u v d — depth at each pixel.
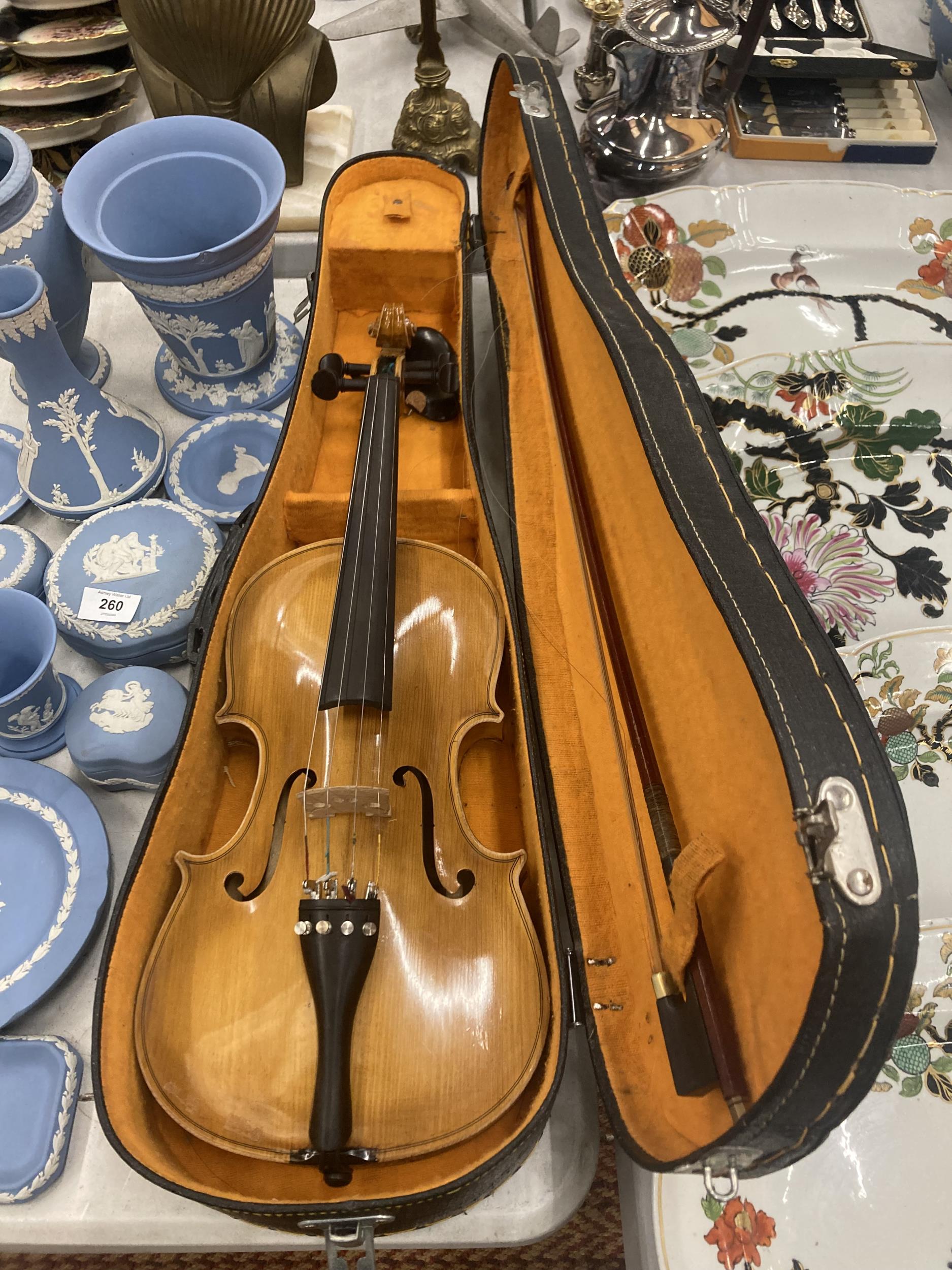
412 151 1.67
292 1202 0.79
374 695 1.06
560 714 1.17
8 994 1.06
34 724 1.25
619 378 0.95
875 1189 0.99
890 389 1.59
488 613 1.20
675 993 0.76
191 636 1.14
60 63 1.79
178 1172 0.81
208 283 1.33
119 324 1.78
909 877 0.53
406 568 1.23
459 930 0.95
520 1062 0.88
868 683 1.34
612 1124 0.86
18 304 1.21
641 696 0.99
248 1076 0.86
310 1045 0.87
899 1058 1.07
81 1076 1.05
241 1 1.54
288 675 1.15
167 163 1.41
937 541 1.47
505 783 1.19
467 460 1.40
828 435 1.55
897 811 0.55
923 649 1.36
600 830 1.06
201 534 1.35
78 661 1.43
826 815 0.55
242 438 1.54
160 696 1.22
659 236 1.71
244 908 0.96
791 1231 0.96
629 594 1.04
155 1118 0.87
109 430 1.40
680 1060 0.73
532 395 1.44
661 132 1.72
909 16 2.10
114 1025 0.87
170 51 1.60
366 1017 0.88
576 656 1.17
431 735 1.12
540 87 1.35
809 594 1.43
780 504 1.51
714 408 1.58
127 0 1.54
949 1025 1.09
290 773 1.09
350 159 1.88
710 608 0.76
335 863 0.97
